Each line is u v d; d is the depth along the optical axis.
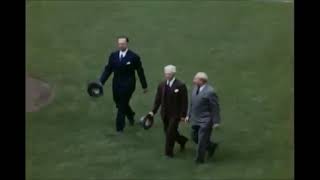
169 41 68.12
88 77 60.56
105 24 72.44
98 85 50.78
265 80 59.59
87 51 66.06
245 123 52.28
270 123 52.25
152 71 61.31
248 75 60.62
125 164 46.31
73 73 61.31
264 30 70.69
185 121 45.75
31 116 53.19
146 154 47.62
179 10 76.06
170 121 45.84
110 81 59.50
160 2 78.62
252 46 66.88
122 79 49.50
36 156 47.59
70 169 45.91
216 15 74.69
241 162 46.47
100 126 52.03
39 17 74.19
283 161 46.66
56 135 50.56
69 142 49.56
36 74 60.78
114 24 72.44
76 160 47.09
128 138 50.12
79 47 66.94
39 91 57.47
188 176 44.47
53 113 54.00
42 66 62.59
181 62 63.28
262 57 64.31
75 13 75.38
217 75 60.56
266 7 76.88
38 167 46.16
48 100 56.09
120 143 49.34
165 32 70.25
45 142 49.50
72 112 54.28
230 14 74.94
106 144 49.22
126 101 50.09
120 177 44.66
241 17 74.06
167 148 46.75
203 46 66.88
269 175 44.81
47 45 67.44
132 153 47.81
